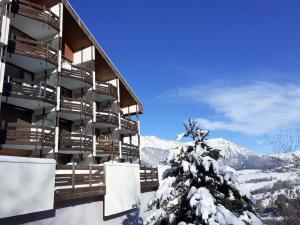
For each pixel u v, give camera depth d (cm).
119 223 1506
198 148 828
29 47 1753
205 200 729
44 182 1012
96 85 2495
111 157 2539
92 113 2250
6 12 1568
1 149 1677
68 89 2369
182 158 853
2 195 846
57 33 2003
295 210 1891
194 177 821
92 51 2414
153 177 2059
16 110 1798
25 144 1627
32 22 1866
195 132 871
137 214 1709
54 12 2072
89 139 2175
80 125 2280
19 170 912
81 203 1249
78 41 2431
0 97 1492
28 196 938
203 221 729
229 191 823
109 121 2519
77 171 1322
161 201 816
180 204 819
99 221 1348
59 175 1155
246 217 766
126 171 1609
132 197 1639
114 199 1440
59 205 1126
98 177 1379
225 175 798
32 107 1853
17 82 1773
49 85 1903
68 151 1997
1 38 1511
